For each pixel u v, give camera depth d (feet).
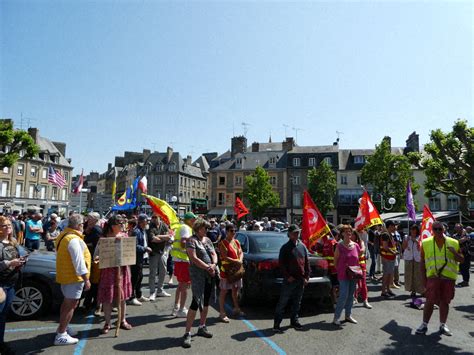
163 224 27.99
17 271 15.11
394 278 34.14
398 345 17.07
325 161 139.64
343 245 20.92
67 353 15.23
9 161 83.30
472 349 16.70
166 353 15.43
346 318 21.08
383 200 118.11
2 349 14.47
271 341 17.30
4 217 15.11
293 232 19.45
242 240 26.71
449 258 18.83
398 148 156.25
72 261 16.14
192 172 221.05
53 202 170.30
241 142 175.32
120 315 18.08
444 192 76.64
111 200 75.77
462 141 67.82
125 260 18.44
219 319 21.16
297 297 19.65
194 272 16.98
